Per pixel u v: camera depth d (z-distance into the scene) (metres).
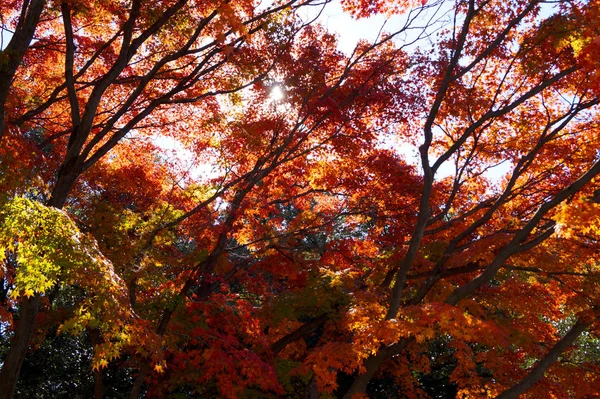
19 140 9.57
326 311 13.18
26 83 14.95
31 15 9.73
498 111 11.30
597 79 8.84
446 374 21.22
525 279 14.49
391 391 20.77
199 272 13.68
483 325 9.87
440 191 15.01
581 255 11.85
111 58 14.20
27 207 7.41
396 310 10.70
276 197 16.31
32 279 7.24
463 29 11.57
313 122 14.04
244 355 11.44
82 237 8.02
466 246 12.77
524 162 13.27
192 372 12.56
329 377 10.16
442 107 13.71
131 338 8.40
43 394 20.52
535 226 11.58
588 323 12.20
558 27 10.79
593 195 11.29
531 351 12.90
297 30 12.80
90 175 14.55
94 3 12.08
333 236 18.42
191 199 14.85
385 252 14.62
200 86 14.45
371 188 14.70
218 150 14.72
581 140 13.55
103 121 15.12
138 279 12.41
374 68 13.39
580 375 13.19
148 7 11.48
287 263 14.97
